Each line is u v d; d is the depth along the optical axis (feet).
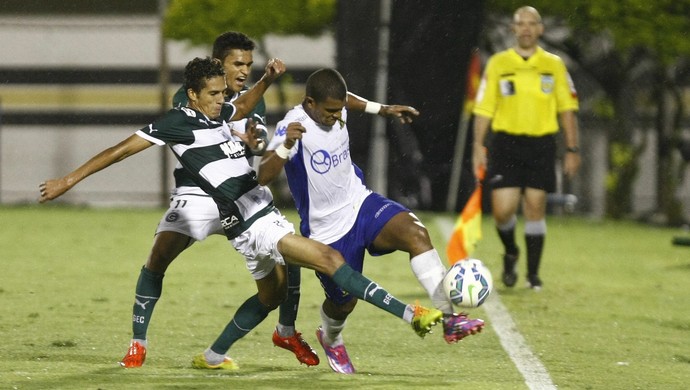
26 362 63.36
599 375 62.95
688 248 149.38
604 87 193.77
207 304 91.61
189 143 60.18
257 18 189.98
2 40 219.41
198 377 58.70
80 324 79.87
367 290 57.06
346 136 62.59
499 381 59.88
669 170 193.47
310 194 62.34
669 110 208.85
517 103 99.40
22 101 221.25
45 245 138.10
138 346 63.26
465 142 184.34
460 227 115.24
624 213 199.82
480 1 177.06
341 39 182.19
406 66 180.14
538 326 82.58
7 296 94.32
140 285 63.67
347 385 56.59
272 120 213.87
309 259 58.13
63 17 218.18
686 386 59.93
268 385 56.13
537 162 100.68
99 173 224.74
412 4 178.40
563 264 127.34
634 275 118.42
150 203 226.58
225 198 59.98
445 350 71.82
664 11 174.40
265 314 62.28
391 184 186.29
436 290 60.64
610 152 197.88
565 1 176.65
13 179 223.10
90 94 220.64
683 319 88.69
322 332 63.46
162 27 203.72
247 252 60.29
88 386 54.65
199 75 60.49
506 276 103.14
